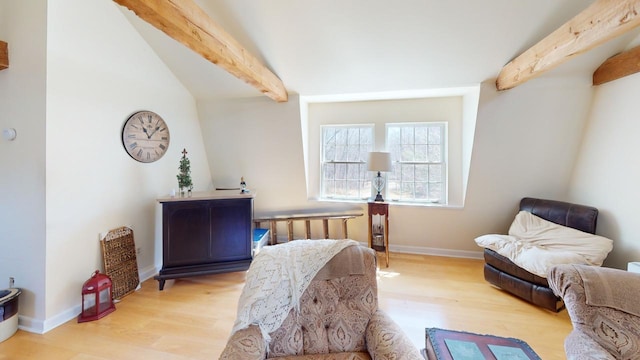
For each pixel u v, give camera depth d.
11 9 2.09
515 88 2.83
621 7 1.52
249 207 3.09
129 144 2.76
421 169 3.88
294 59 2.82
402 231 3.92
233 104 3.63
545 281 2.33
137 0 1.39
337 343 1.33
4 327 1.98
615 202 2.49
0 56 2.07
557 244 2.62
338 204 4.02
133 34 2.74
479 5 2.12
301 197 4.10
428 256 3.81
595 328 1.16
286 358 1.27
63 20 2.13
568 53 1.92
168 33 1.72
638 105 2.28
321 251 1.50
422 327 2.16
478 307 2.46
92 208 2.42
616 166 2.48
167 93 3.22
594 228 2.55
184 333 2.09
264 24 2.46
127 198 2.77
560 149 2.99
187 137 3.59
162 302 2.56
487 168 3.27
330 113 4.11
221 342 2.00
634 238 2.31
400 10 2.22
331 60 2.81
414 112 3.82
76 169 2.28
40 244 2.08
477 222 3.60
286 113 3.53
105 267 2.48
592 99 2.72
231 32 2.57
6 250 2.16
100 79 2.45
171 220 2.86
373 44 2.56
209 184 4.11
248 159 3.96
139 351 1.89
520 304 2.51
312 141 4.20
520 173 3.21
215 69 3.13
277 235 4.38
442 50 2.56
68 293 2.24
